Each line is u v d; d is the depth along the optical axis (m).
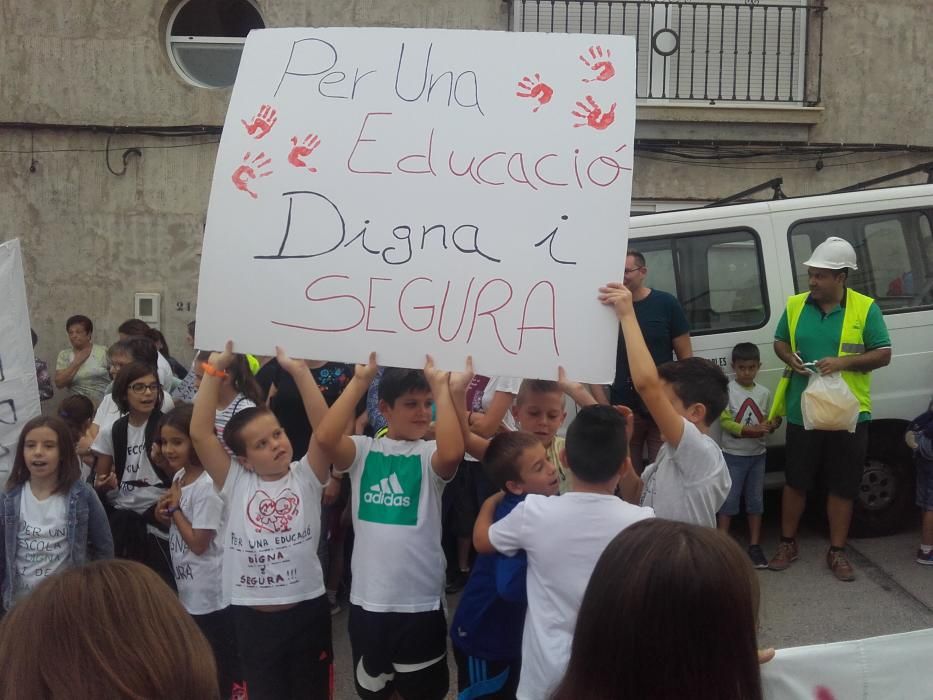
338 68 3.08
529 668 2.54
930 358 5.82
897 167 9.40
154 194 9.16
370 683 3.15
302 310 2.93
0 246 4.17
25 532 3.75
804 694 2.40
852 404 5.11
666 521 1.57
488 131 2.95
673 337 5.50
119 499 4.36
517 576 2.68
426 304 2.88
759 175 9.36
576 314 2.81
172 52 9.37
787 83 9.49
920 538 5.98
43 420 3.78
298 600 3.24
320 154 2.99
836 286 5.23
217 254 2.98
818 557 5.70
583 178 2.88
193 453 3.81
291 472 3.32
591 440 2.55
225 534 3.35
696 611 1.41
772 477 5.98
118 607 1.33
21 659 1.28
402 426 3.20
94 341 9.27
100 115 9.13
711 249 5.92
